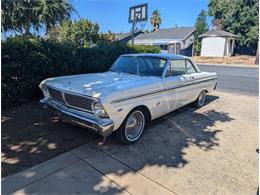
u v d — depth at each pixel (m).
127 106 3.66
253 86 10.24
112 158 3.49
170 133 4.51
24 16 11.27
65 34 23.89
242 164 3.49
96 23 26.84
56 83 4.05
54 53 6.48
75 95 3.59
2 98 5.48
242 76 13.48
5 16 10.45
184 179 3.06
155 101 4.25
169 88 4.59
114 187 2.83
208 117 5.58
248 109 6.40
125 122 3.75
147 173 3.15
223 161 3.55
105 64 8.09
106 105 3.32
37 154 3.53
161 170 3.24
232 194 2.82
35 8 11.34
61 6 12.22
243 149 3.97
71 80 4.20
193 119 5.39
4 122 4.71
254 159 3.65
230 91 9.01
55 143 3.90
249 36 31.00
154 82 4.23
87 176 3.02
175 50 30.62
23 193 2.66
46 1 11.74
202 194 2.80
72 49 6.99
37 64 6.06
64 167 3.21
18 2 10.57
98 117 3.44
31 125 4.60
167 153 3.72
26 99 6.16
